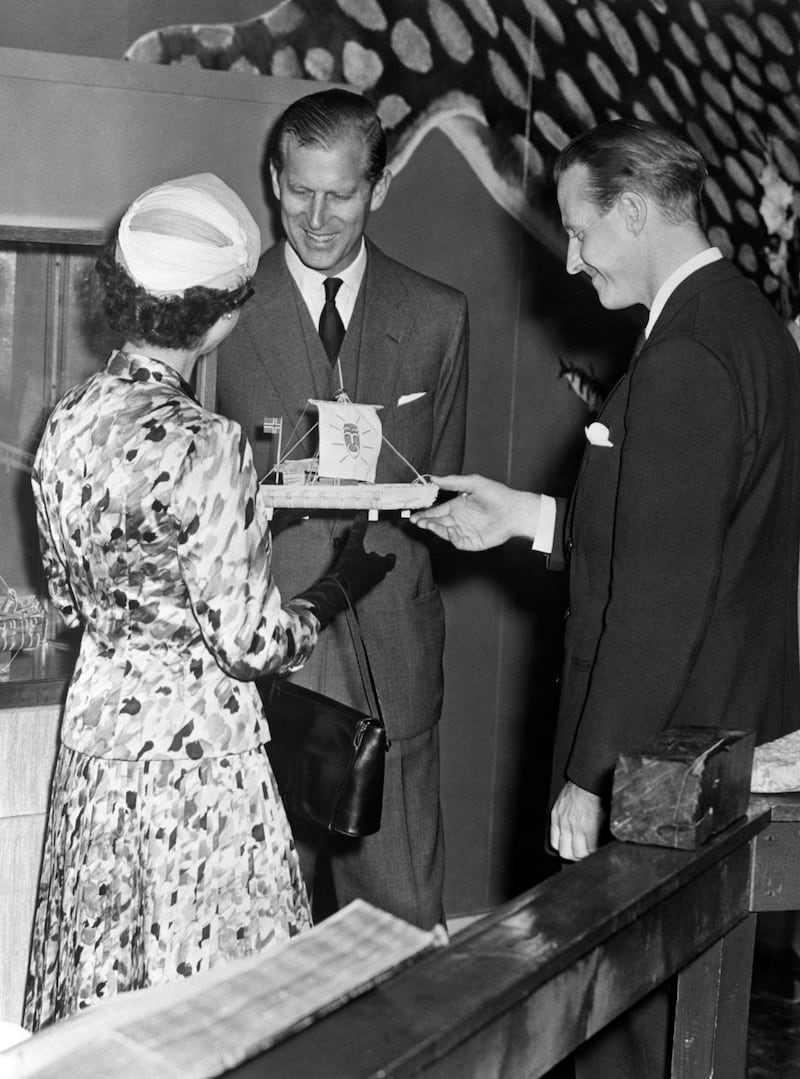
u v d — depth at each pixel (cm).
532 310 362
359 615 277
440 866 296
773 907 165
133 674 189
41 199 234
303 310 272
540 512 257
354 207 260
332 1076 91
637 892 134
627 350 376
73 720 193
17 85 230
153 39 302
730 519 200
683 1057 166
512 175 352
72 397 194
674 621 192
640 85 365
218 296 189
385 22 328
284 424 274
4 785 243
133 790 189
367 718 219
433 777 293
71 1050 92
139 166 243
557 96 354
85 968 192
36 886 249
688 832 147
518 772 377
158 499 182
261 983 101
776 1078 252
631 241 205
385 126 332
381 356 276
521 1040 115
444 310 283
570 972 123
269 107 257
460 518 259
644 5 363
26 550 266
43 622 258
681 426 192
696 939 151
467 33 340
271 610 191
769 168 385
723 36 375
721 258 206
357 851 289
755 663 207
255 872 196
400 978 108
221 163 253
